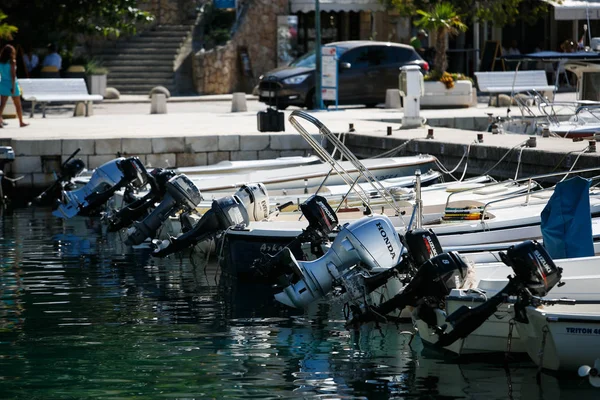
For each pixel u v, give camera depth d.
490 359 16.06
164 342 17.03
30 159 35.59
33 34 54.59
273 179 29.73
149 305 19.81
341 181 30.30
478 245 19.84
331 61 47.47
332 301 20.02
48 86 46.31
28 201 35.22
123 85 63.44
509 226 21.23
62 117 46.53
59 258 24.83
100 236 28.09
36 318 18.70
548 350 14.91
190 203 24.58
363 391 14.43
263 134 36.62
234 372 15.34
